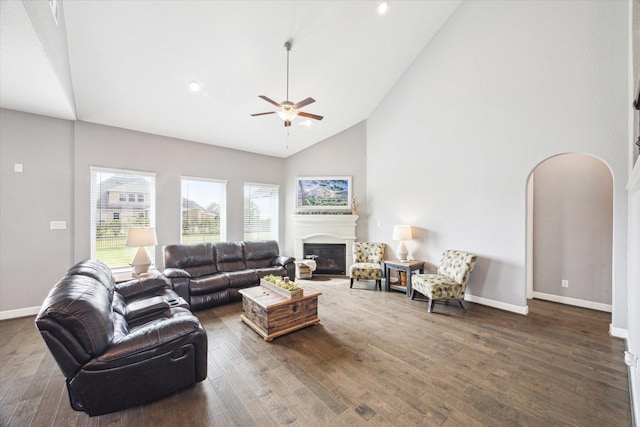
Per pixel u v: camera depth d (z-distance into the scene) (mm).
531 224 4359
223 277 4109
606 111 3029
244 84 4094
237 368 2348
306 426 1705
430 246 4723
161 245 4789
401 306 3996
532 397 1981
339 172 6211
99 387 1693
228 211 5664
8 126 3500
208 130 4984
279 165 6500
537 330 3133
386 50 4461
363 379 2193
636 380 1819
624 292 2934
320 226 6145
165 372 1900
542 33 3455
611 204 3758
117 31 2939
